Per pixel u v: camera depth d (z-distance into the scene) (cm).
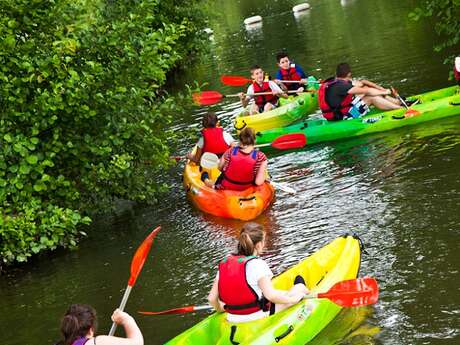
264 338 495
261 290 502
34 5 847
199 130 1275
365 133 1026
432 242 651
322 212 786
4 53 812
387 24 1911
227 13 3212
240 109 1385
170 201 948
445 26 1103
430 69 1305
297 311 521
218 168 863
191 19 2023
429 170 828
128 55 877
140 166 949
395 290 583
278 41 2142
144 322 626
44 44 857
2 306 723
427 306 548
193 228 831
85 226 921
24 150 803
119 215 938
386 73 1362
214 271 701
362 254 660
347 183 857
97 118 891
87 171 900
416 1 2145
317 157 989
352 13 2295
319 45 1880
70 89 835
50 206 814
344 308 563
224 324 515
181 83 1877
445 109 1013
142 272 741
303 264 599
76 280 753
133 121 916
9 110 825
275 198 868
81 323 431
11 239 802
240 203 821
